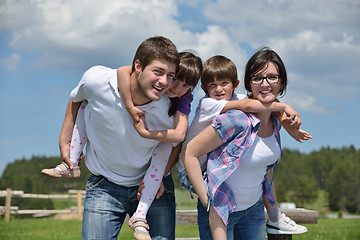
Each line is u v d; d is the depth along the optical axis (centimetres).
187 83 271
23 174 6231
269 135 288
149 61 249
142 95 262
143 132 261
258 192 294
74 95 280
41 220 1819
